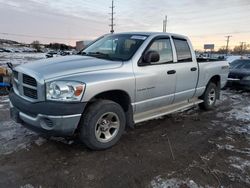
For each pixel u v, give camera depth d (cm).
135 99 389
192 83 516
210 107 611
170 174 304
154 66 416
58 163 323
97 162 329
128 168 316
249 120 542
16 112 350
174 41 472
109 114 358
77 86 311
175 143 401
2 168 306
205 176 301
